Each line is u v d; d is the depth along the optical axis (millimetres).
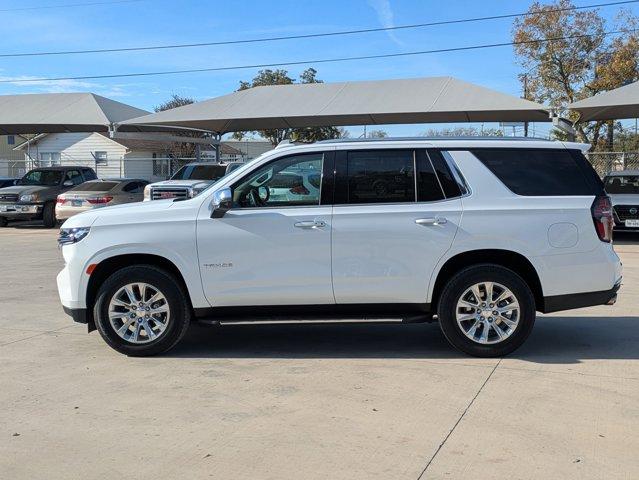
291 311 5879
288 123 24734
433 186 5773
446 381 5211
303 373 5477
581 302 5781
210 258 5785
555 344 6352
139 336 5961
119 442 4109
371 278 5727
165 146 45719
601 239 5758
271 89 23344
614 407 4621
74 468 3758
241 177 5875
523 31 34875
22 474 3688
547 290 5746
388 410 4586
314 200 5801
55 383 5254
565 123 18906
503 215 5691
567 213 5723
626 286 9656
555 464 3738
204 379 5336
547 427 4266
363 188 5793
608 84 32719
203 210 5828
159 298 5898
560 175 5828
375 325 7289
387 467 3715
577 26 33812
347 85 22453
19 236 17484
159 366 5711
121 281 5855
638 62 32875
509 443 4023
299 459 3832
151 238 5773
